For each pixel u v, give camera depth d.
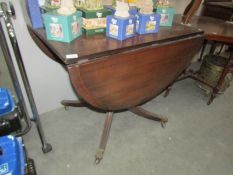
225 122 1.72
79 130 1.52
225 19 2.07
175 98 2.00
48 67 1.47
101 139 1.37
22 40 1.27
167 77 1.34
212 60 2.01
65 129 1.52
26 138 1.40
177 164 1.31
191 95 2.06
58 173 1.20
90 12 1.03
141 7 1.13
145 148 1.41
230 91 2.19
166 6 1.29
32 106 1.18
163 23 1.33
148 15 1.11
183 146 1.45
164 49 1.15
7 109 0.96
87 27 1.06
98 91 1.03
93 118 1.65
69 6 0.95
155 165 1.29
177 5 2.00
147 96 1.32
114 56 0.96
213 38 1.51
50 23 0.93
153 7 1.25
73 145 1.39
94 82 0.97
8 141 0.92
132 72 1.09
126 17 1.01
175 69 1.35
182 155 1.38
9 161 0.85
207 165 1.32
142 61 1.09
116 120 1.64
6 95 1.01
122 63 1.01
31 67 1.39
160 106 1.86
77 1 1.09
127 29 1.04
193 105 1.91
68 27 0.92
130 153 1.36
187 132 1.58
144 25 1.13
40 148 1.34
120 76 1.06
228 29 1.66
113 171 1.23
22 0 1.12
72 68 0.85
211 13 2.20
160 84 1.34
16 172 0.86
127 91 1.16
